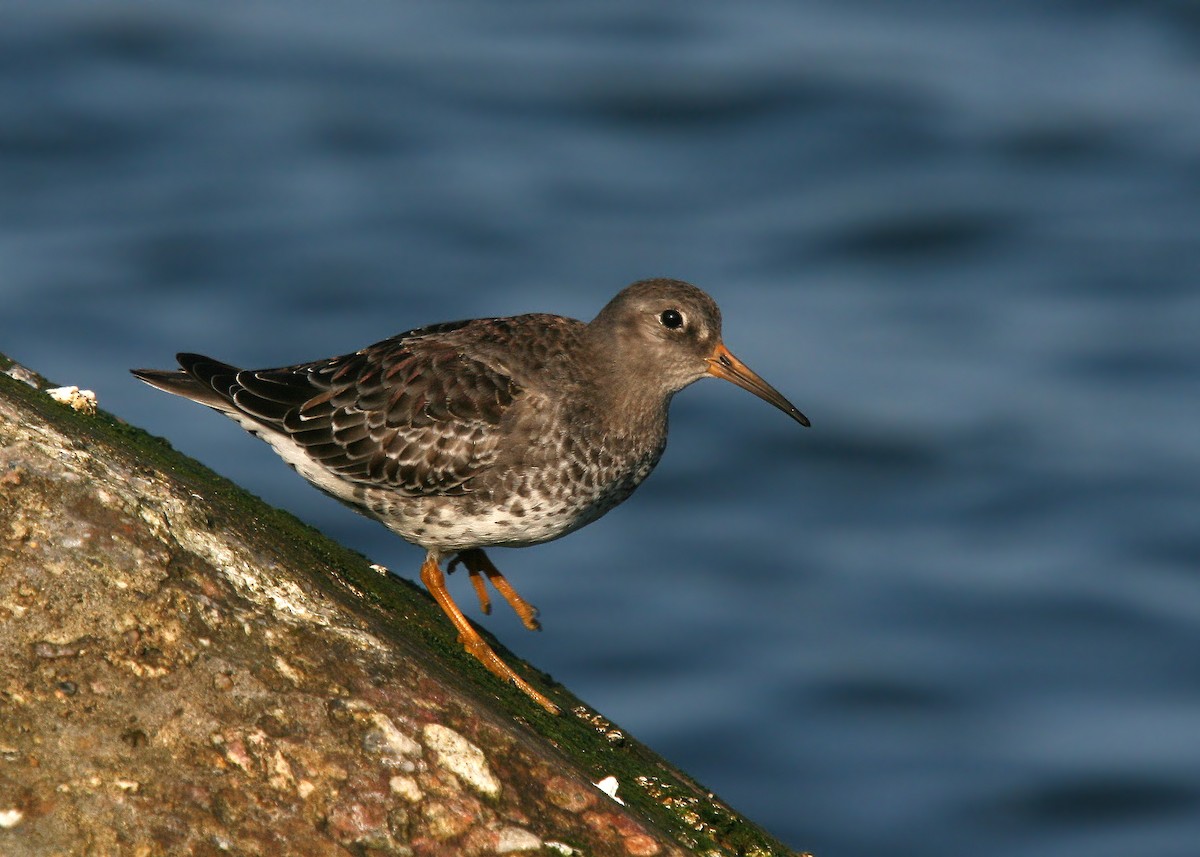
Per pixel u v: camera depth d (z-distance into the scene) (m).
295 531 8.75
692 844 6.93
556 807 6.14
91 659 5.84
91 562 6.07
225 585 6.39
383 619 7.65
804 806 16.67
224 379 9.45
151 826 5.43
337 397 9.27
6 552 6.00
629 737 8.81
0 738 5.52
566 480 9.27
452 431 9.10
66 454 6.54
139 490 6.59
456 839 5.84
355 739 5.99
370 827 5.75
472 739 6.21
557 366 9.37
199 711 5.83
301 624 6.40
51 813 5.36
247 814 5.61
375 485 9.27
